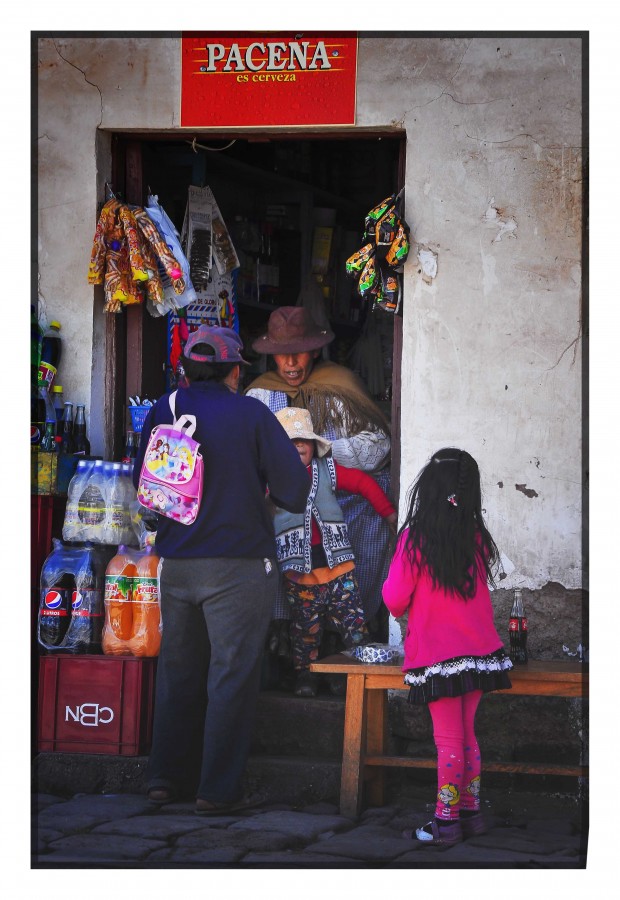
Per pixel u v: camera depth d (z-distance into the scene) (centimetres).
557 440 540
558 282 541
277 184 732
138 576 526
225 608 476
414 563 445
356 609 560
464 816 454
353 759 482
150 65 568
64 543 551
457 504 447
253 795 500
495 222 545
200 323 642
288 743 536
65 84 575
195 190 635
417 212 550
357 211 805
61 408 578
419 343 551
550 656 537
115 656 523
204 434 484
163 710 495
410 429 552
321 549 561
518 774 521
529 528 541
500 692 479
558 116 540
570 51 539
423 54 548
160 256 569
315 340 629
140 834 443
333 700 538
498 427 544
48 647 531
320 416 620
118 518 540
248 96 560
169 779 496
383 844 435
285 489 492
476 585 448
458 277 548
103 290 583
